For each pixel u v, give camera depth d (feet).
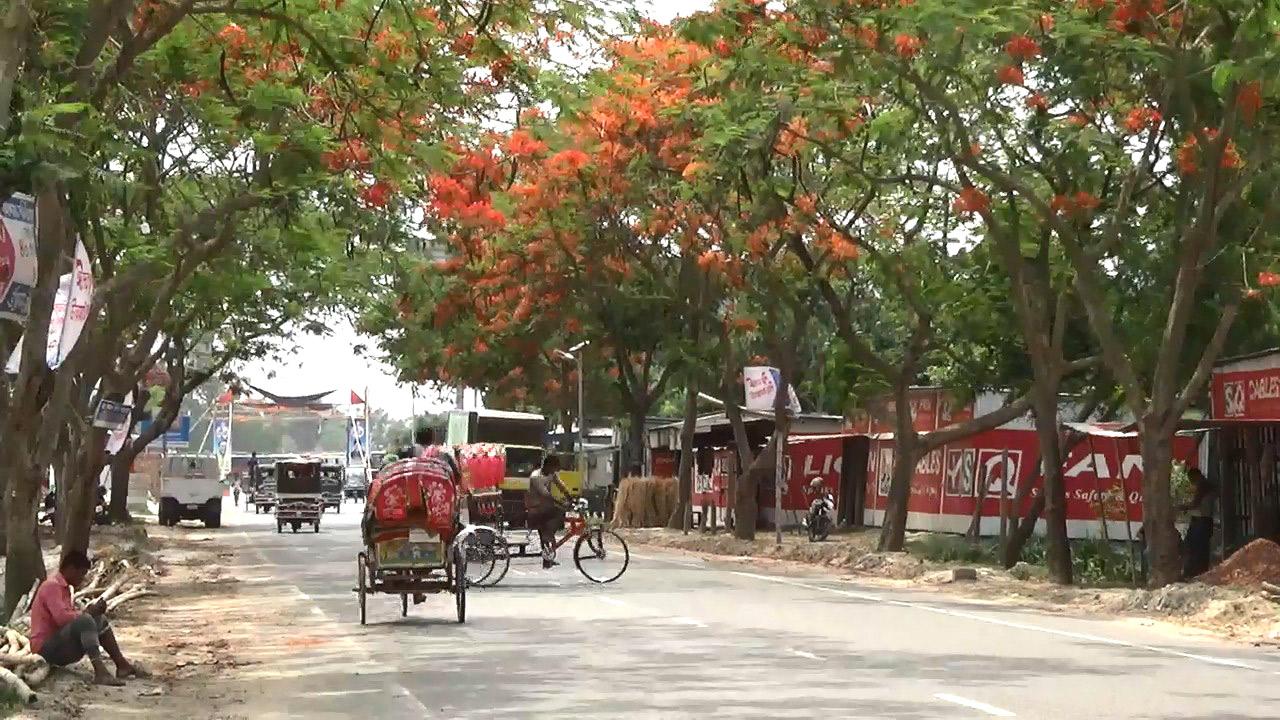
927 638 60.64
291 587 94.68
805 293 135.33
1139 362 104.53
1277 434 100.63
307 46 69.82
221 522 229.45
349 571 111.04
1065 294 98.68
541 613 72.02
